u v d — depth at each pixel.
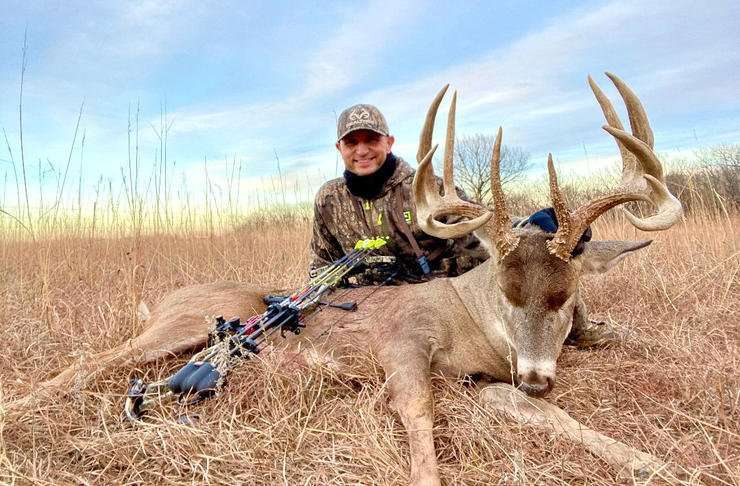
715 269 1.91
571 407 1.08
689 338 1.29
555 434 0.92
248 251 3.06
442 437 0.97
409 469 0.84
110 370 1.20
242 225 3.27
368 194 1.55
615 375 1.18
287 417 0.94
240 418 1.00
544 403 1.03
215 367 1.07
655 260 2.24
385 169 1.52
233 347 1.15
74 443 0.90
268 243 3.11
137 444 0.89
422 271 1.54
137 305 1.69
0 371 1.25
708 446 0.86
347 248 1.64
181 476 0.83
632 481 0.80
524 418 0.99
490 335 1.16
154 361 1.24
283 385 1.09
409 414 0.96
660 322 1.47
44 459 0.86
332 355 1.24
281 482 0.81
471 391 1.13
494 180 1.04
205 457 0.85
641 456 0.84
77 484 0.80
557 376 1.19
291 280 2.39
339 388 1.16
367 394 1.04
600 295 1.82
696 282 1.78
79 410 1.03
